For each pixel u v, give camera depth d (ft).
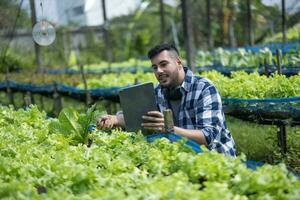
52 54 79.30
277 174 9.60
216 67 39.11
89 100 34.50
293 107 20.15
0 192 9.80
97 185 10.37
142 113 14.38
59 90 39.55
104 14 58.23
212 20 68.03
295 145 24.66
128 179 10.61
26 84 46.96
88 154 12.71
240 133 28.89
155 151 12.01
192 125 16.17
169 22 81.66
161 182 9.49
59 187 10.29
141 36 85.71
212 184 9.37
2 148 13.85
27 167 11.46
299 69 29.27
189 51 40.09
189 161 10.73
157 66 15.84
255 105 21.27
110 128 16.34
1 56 59.36
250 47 47.62
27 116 19.51
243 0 59.41
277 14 58.65
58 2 43.78
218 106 15.74
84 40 87.30
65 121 16.01
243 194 9.68
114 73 49.39
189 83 16.14
